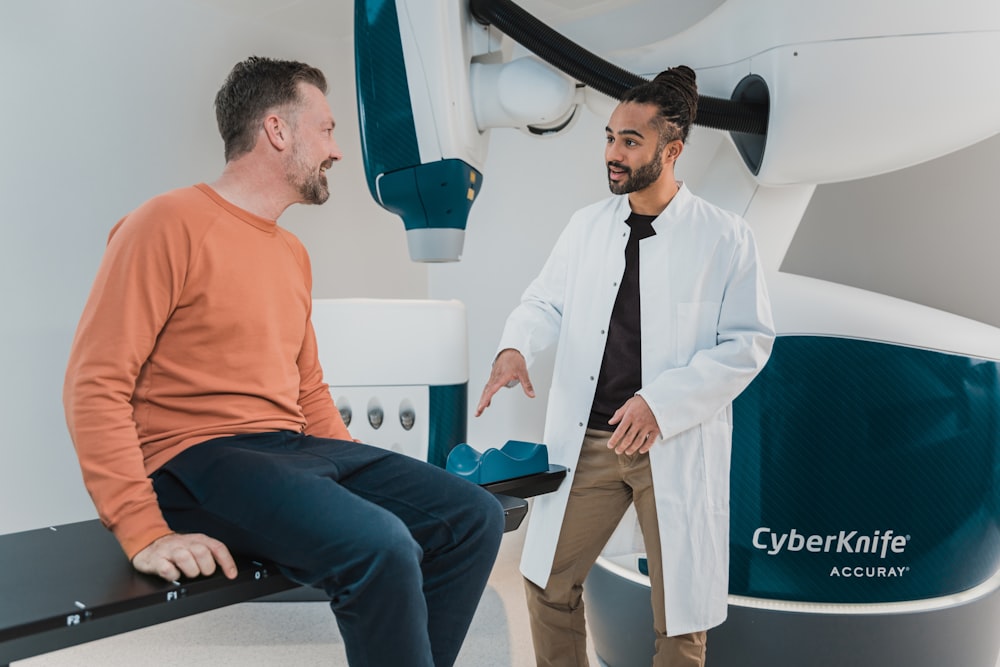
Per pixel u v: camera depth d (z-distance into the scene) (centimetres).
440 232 199
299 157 128
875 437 177
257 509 110
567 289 179
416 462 132
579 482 171
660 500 160
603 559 201
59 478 293
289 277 130
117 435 106
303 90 128
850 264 266
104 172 304
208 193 122
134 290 110
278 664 206
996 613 193
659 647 166
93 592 97
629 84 180
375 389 239
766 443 180
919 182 253
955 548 182
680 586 161
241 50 347
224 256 119
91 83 300
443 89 186
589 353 170
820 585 180
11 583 100
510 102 191
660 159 160
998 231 242
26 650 88
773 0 167
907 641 180
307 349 144
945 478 180
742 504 182
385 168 196
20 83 282
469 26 193
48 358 290
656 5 257
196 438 119
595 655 220
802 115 168
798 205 201
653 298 166
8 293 280
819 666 180
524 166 343
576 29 211
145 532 105
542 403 339
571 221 185
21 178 283
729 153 206
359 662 107
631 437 154
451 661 124
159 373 118
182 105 328
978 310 246
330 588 108
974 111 166
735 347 159
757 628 181
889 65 161
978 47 158
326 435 143
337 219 385
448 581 124
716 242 165
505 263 351
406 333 239
